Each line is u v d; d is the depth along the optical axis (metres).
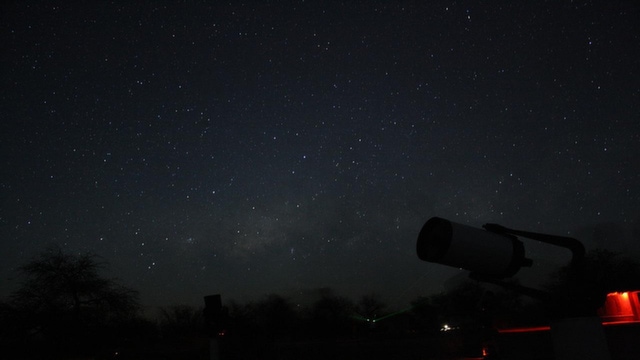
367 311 44.59
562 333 3.16
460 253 3.36
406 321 43.81
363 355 22.81
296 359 23.08
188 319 36.00
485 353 14.62
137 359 23.31
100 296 26.02
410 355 22.16
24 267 25.30
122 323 26.91
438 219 3.49
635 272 25.52
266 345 20.41
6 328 24.56
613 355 13.35
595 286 3.14
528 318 22.67
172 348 23.89
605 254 26.23
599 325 3.12
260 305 40.19
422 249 3.55
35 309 24.75
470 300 32.75
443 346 21.84
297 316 40.97
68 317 25.27
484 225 3.62
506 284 3.46
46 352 25.19
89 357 25.36
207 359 21.98
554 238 3.35
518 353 15.68
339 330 41.19
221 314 7.24
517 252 3.43
